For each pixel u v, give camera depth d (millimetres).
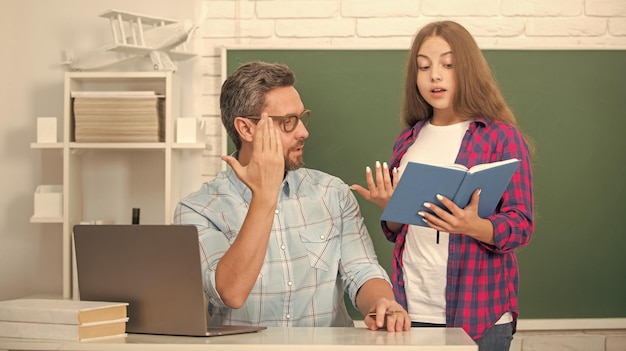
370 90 3365
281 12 3430
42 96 3395
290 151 1971
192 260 1607
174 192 3270
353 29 3420
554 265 3373
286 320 1971
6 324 1608
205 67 3406
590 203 3387
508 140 2344
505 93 3371
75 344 1541
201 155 3381
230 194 2041
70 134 3207
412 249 2408
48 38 3396
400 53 3363
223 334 1627
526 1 3422
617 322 3359
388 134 3369
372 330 1703
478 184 2045
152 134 3178
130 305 1684
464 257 2324
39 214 3221
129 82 3354
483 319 2314
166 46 3199
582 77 3383
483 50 3369
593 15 3424
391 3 3420
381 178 2158
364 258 2023
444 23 2445
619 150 3393
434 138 2443
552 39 3424
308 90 3359
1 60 3389
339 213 2066
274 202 1738
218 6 3426
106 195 3389
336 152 3363
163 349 1503
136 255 1664
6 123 3391
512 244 2209
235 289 1746
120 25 3127
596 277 3379
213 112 3396
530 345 3377
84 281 1729
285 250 1996
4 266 3391
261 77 1974
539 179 3377
